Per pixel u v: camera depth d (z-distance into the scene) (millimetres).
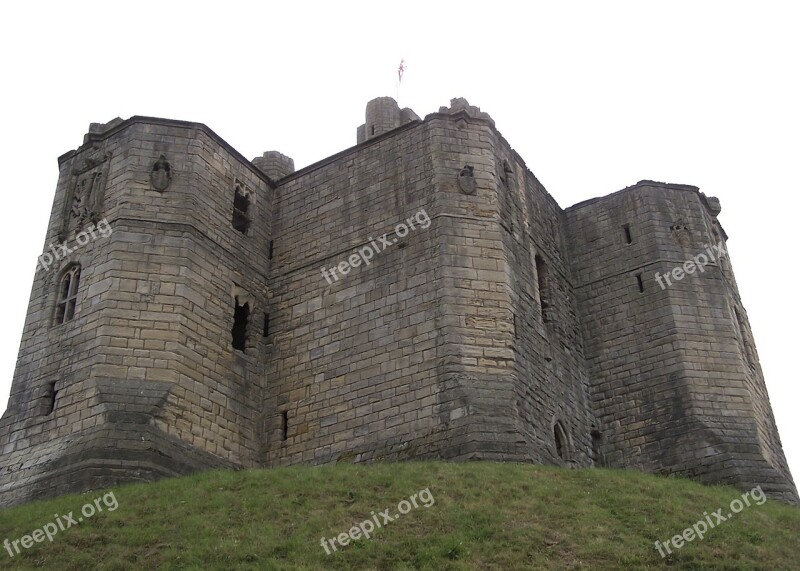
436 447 35469
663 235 46500
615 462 42562
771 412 45688
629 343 44750
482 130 42875
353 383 39062
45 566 26000
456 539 26812
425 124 42969
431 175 41469
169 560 25875
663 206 47406
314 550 26438
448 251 39375
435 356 37438
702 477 39906
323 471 32594
